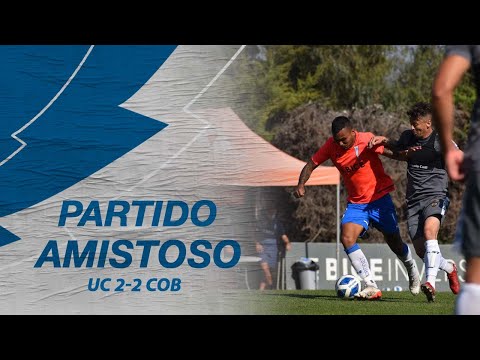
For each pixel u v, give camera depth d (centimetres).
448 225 9375
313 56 11519
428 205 3241
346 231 3309
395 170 9200
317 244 6494
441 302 3139
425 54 11844
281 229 6216
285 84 10831
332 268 6519
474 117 1410
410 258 3428
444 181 3253
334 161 3300
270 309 2784
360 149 3256
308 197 9219
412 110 3216
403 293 3822
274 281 6031
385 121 9362
